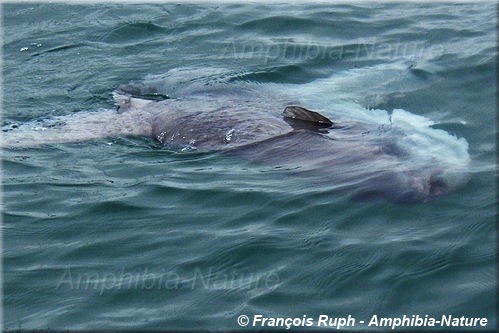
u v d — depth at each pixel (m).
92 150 22.81
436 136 22.02
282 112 23.66
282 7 34.41
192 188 19.78
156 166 21.44
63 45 32.31
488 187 18.89
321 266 16.22
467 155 20.78
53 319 15.26
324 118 22.58
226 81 27.38
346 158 20.50
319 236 17.28
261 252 16.81
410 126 22.83
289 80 27.77
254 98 25.27
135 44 32.06
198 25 33.22
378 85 26.55
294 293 15.52
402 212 18.03
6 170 21.64
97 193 20.00
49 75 29.67
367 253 16.53
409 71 27.41
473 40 29.83
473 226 17.28
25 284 16.41
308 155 20.97
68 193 20.14
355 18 32.88
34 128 24.73
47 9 36.19
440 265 16.03
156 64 30.03
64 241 17.94
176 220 18.39
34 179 21.05
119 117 25.00
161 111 24.59
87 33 33.31
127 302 15.63
